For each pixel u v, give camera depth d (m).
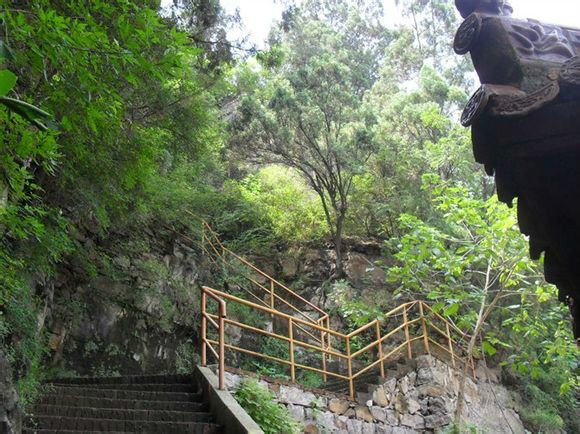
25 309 7.32
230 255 15.66
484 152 2.29
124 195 8.80
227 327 13.80
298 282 15.86
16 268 6.90
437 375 10.54
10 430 5.16
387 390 9.74
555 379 13.72
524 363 9.78
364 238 16.27
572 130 2.10
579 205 2.33
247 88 14.95
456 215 10.01
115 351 11.62
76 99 4.09
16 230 5.13
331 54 16.59
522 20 2.31
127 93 7.13
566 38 2.37
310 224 16.42
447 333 11.84
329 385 10.30
